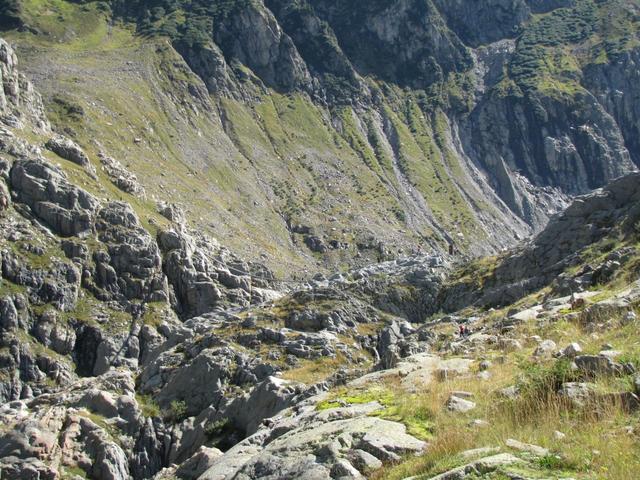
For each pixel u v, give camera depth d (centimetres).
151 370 7519
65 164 18688
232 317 8625
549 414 1827
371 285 9344
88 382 7112
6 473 5259
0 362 13438
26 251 15412
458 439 1789
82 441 5844
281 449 2006
